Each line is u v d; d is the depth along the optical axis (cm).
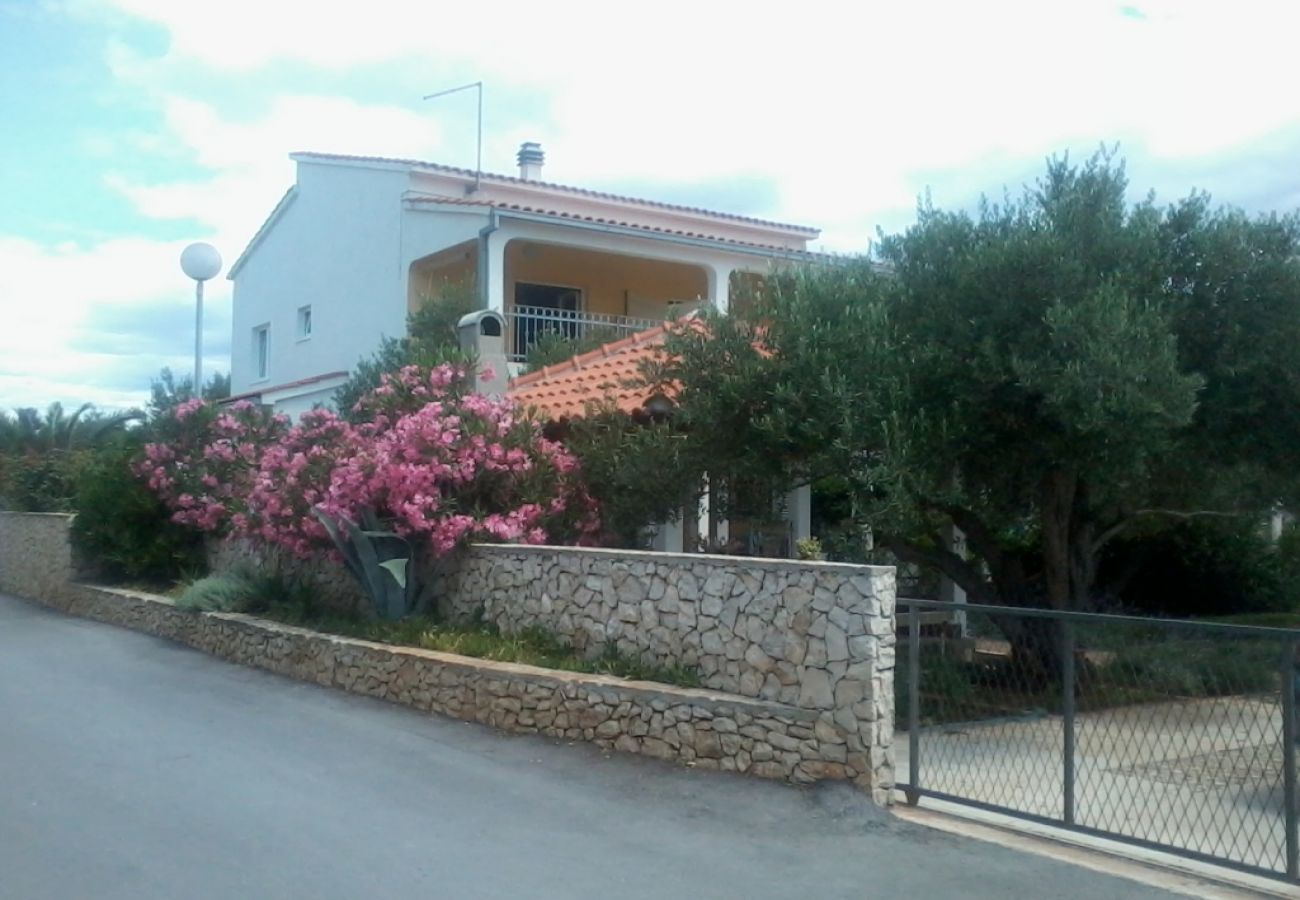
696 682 893
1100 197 1068
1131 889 621
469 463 1220
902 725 816
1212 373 1078
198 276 2059
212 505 1731
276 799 779
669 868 646
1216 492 1205
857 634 775
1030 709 746
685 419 1139
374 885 613
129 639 1595
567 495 1291
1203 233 1060
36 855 658
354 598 1383
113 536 1897
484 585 1171
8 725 1020
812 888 617
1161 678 689
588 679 934
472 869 641
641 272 2289
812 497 1474
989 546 1204
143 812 746
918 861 661
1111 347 958
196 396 1905
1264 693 641
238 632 1388
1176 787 679
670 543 1359
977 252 1038
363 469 1215
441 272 2141
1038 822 719
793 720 802
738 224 2572
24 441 3058
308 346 2425
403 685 1105
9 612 1994
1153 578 1786
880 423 1015
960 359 1041
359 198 2255
